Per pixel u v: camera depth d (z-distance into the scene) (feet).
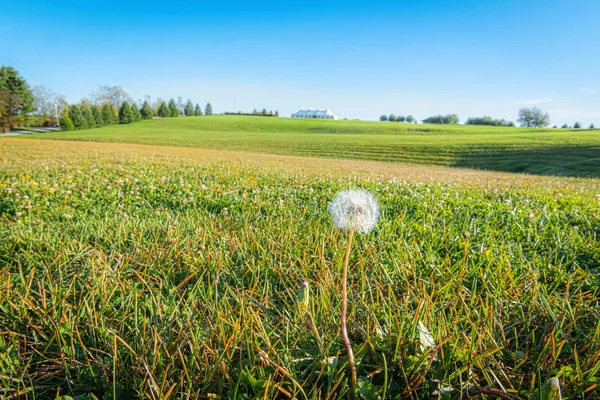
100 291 7.16
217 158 75.97
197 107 554.87
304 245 10.25
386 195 21.61
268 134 271.90
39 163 46.80
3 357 5.29
